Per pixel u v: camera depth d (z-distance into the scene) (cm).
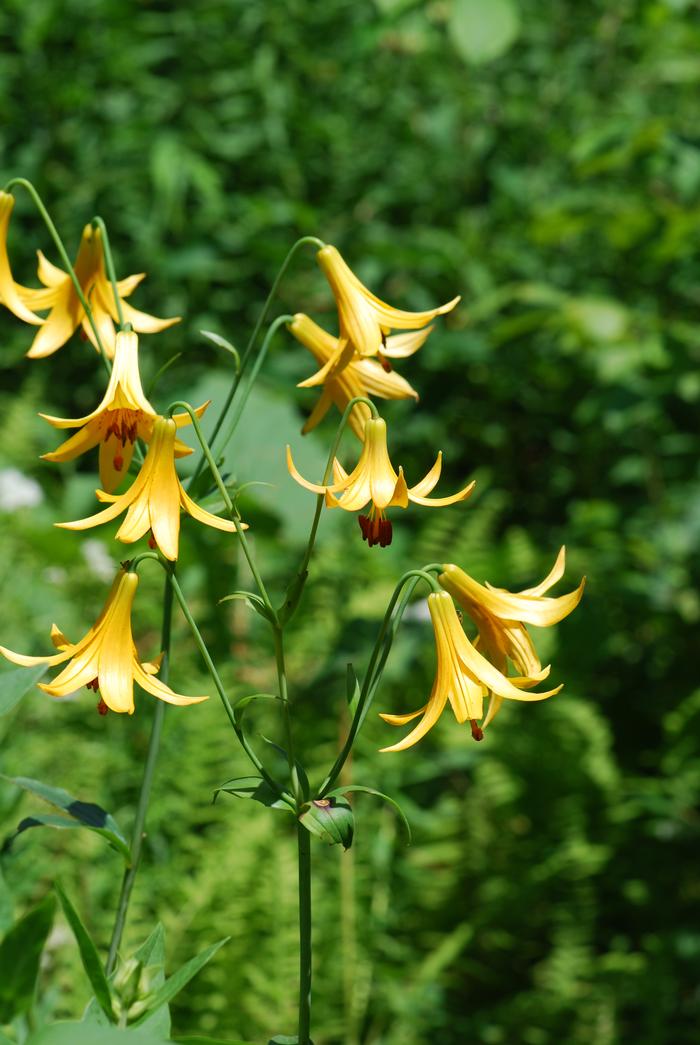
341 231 617
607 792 443
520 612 206
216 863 368
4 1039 165
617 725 497
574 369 574
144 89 629
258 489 436
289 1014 355
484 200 620
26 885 330
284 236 620
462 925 412
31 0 626
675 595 493
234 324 609
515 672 338
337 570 464
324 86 659
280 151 627
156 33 650
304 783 215
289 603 209
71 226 624
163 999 196
